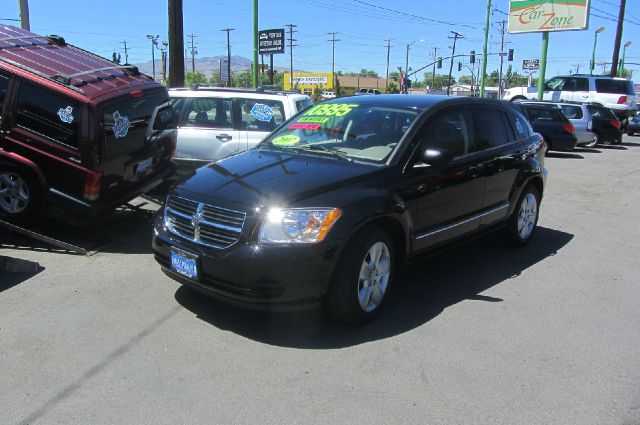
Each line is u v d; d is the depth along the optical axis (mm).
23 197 5930
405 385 3404
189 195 4164
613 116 21469
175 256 4098
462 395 3314
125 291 4754
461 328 4254
